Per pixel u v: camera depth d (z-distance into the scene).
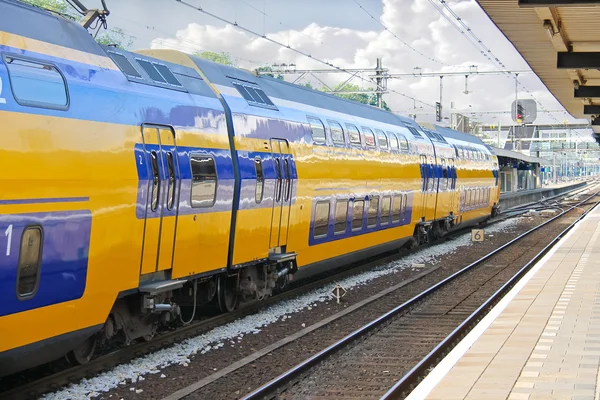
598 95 23.17
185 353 10.46
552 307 12.52
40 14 8.52
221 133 11.87
